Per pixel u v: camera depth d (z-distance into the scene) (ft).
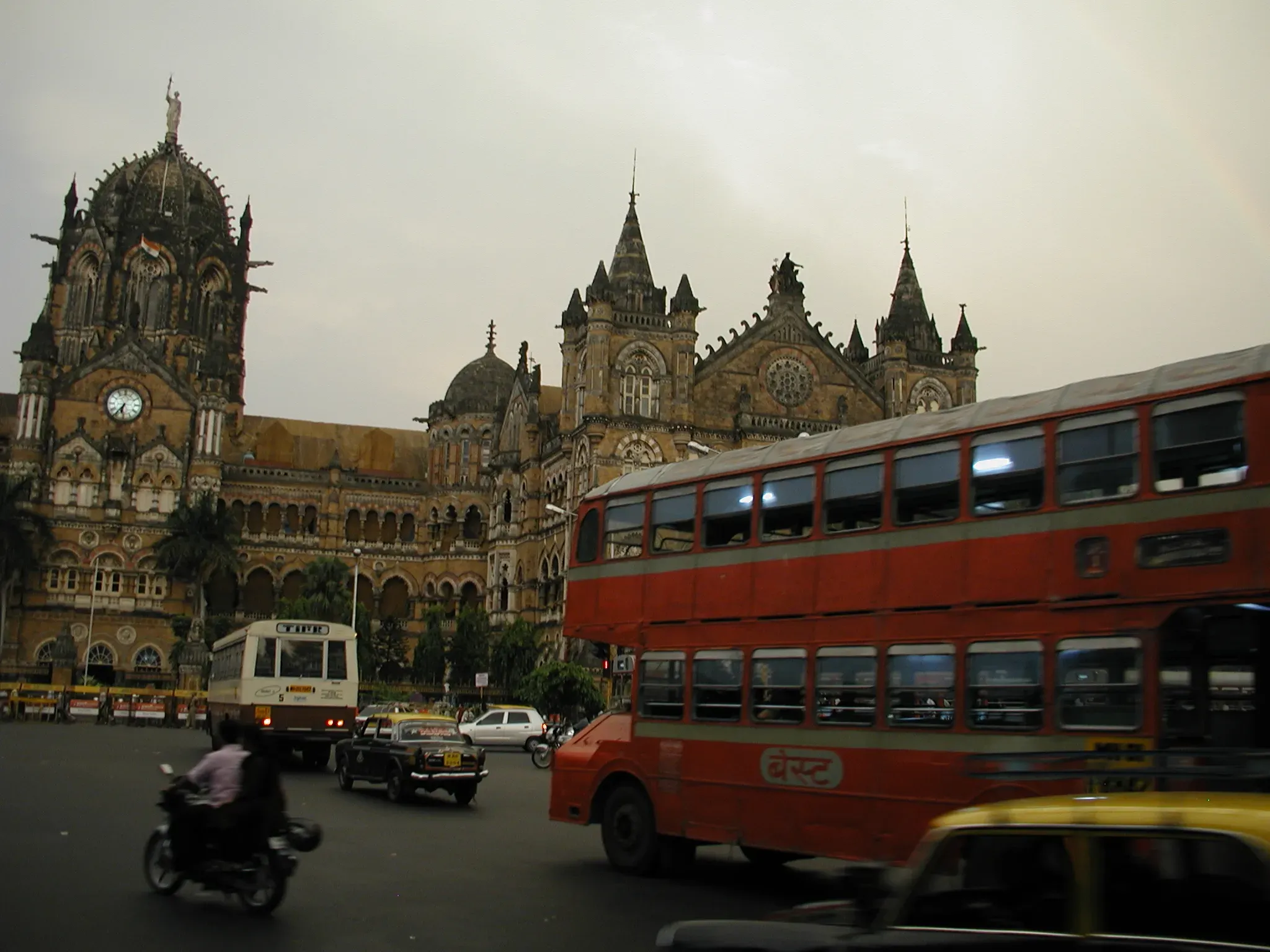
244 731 59.11
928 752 60.39
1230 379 52.85
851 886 35.04
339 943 51.34
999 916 28.66
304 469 429.79
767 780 68.23
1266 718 52.49
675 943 33.30
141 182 448.24
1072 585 56.44
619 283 320.50
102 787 115.34
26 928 51.65
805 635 68.18
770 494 72.64
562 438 322.34
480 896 63.77
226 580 399.85
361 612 351.46
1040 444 59.41
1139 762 50.16
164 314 428.15
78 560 372.17
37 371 377.30
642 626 79.10
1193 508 52.95
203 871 57.47
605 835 78.13
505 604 363.56
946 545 62.23
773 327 322.96
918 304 361.71
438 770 109.91
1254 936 25.30
